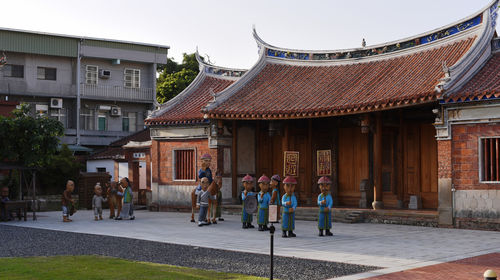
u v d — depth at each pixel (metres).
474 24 21.55
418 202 22.52
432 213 19.52
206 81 30.19
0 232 18.36
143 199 31.12
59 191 39.59
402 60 23.58
